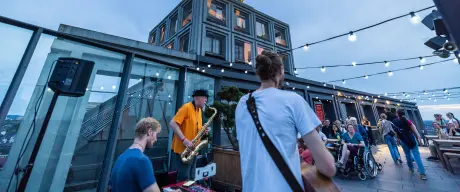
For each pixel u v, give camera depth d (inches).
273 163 31.2
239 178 148.5
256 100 39.1
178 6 498.9
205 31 406.9
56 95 88.0
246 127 37.9
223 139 274.1
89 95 144.6
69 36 119.2
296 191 28.8
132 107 187.3
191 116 119.6
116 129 124.6
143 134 73.5
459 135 280.1
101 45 130.9
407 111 878.4
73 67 90.4
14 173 102.3
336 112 544.4
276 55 44.2
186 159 117.7
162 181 111.5
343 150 197.8
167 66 183.9
